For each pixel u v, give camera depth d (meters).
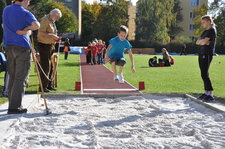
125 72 15.69
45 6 46.62
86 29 71.69
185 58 35.88
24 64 5.70
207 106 6.67
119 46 7.75
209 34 7.11
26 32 5.64
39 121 5.20
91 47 21.95
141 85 9.41
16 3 5.77
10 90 5.78
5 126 4.77
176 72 16.23
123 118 5.54
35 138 4.26
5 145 3.91
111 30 63.47
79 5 67.50
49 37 8.02
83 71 16.19
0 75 13.50
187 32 74.12
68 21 54.50
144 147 3.96
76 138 4.30
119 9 63.97
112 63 7.80
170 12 58.22
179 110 6.41
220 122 5.37
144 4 58.19
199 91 9.06
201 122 5.35
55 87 9.62
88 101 7.26
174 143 4.16
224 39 57.19
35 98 7.09
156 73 15.40
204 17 7.22
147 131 4.74
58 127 4.88
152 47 57.59
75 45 59.47
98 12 70.25
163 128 4.95
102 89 9.40
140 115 5.82
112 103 7.12
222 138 4.41
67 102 7.07
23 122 5.11
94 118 5.51
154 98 7.88
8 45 5.64
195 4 72.56
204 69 7.30
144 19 58.09
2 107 6.27
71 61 24.39
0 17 39.56
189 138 4.43
